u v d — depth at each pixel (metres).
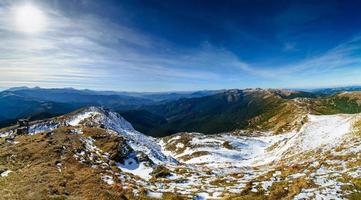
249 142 132.62
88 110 122.06
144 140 111.94
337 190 20.52
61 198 24.03
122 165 48.28
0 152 48.28
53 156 43.78
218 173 46.97
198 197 27.70
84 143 55.28
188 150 123.81
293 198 20.11
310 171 30.33
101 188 28.38
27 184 28.66
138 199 26.16
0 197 24.05
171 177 41.91
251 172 45.97
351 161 30.27
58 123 91.56
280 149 84.06
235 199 24.95
